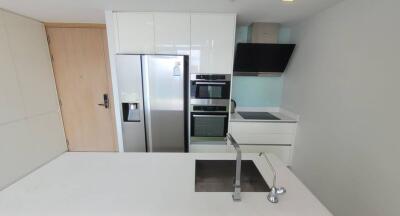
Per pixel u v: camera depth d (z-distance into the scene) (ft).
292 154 9.09
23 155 7.87
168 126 8.23
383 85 4.61
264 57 9.10
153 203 3.36
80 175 4.17
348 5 5.73
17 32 7.64
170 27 7.68
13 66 7.44
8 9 7.07
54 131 9.78
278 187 3.83
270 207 3.30
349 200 5.70
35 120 8.51
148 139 8.32
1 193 3.58
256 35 8.89
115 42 7.78
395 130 4.33
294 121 8.68
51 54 9.68
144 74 7.70
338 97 6.16
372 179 4.93
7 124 7.19
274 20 8.43
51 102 9.57
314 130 7.45
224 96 8.35
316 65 7.32
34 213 3.11
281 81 10.29
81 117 10.61
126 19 7.58
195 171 4.45
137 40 7.77
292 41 9.30
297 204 3.37
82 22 9.30
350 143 5.66
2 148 7.02
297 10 7.03
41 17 8.28
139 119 8.28
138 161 4.83
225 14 7.59
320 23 7.09
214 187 4.30
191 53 7.94
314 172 7.46
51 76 9.63
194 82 8.18
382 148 4.65
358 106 5.36
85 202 3.36
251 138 8.85
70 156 5.07
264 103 10.58
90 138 10.91
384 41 4.58
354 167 5.51
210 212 3.18
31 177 4.08
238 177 3.40
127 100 7.94
